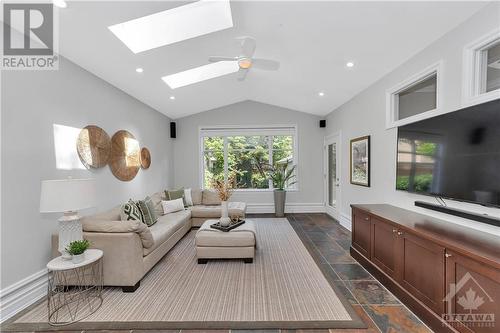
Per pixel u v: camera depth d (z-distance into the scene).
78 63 3.02
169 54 3.18
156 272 2.94
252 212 6.35
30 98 2.41
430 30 2.37
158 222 3.86
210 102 5.77
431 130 2.35
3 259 2.12
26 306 2.27
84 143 3.12
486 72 2.08
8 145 2.19
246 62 2.92
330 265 3.10
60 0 1.99
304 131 6.32
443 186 2.19
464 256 1.60
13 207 2.22
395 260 2.37
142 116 4.78
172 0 2.17
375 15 2.32
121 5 2.13
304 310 2.15
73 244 2.12
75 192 2.14
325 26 2.61
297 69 3.84
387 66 3.19
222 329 1.93
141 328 1.95
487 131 1.78
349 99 4.68
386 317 2.05
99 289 2.44
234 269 3.01
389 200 3.32
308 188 6.35
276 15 2.49
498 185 1.71
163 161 5.79
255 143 6.41
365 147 3.97
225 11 2.68
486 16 1.96
